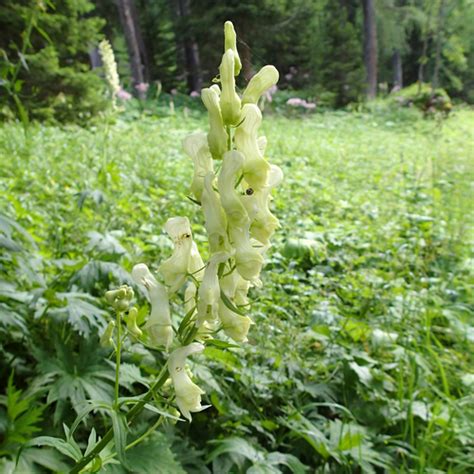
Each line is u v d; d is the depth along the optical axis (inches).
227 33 71.3
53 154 400.8
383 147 705.0
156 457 110.7
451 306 215.8
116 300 77.9
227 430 137.6
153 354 148.2
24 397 117.1
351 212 365.4
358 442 132.7
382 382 160.1
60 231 210.7
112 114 445.7
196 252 78.8
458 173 456.1
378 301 206.4
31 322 139.1
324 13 1641.2
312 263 252.7
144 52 1471.5
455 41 1382.9
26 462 105.0
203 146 74.8
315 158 570.3
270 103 1080.8
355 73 1253.7
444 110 993.5
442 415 154.6
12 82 172.6
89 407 73.7
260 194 73.5
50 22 617.3
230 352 149.6
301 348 169.0
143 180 347.3
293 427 137.8
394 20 1617.9
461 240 282.5
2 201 230.5
